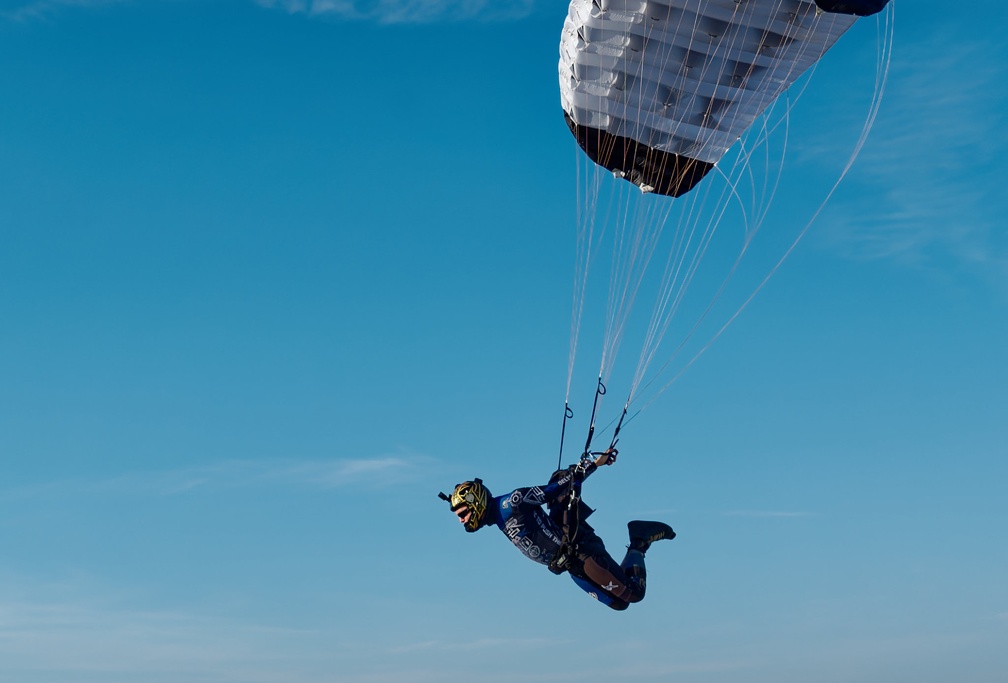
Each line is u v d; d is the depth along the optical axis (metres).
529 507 12.72
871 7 12.23
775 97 14.09
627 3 13.16
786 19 13.06
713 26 13.24
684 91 13.98
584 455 12.87
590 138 14.70
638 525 13.45
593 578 12.59
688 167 14.82
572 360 13.09
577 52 13.76
